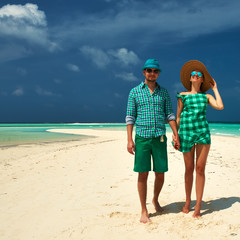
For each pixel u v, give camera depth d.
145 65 3.39
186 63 3.66
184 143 3.45
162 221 3.29
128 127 3.43
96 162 7.92
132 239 2.85
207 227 3.05
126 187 5.02
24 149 12.20
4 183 5.56
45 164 7.74
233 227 3.00
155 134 3.31
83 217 3.53
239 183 4.95
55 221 3.44
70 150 10.85
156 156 3.38
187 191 3.54
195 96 3.46
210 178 5.38
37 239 2.95
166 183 5.16
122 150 10.66
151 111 3.34
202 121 3.41
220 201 3.95
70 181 5.59
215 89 3.53
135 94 3.44
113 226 3.20
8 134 24.72
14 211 3.86
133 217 3.48
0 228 3.28
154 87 3.48
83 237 2.94
